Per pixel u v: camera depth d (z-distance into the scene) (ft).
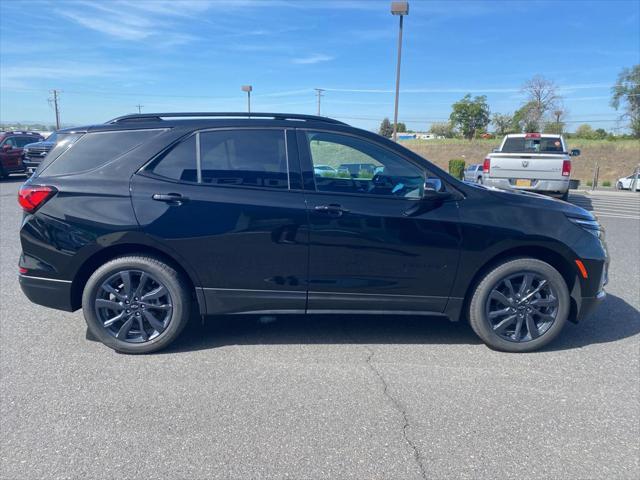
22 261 12.10
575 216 12.60
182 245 11.74
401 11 60.80
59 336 13.33
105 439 8.78
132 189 11.70
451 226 12.00
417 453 8.49
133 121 12.41
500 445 8.73
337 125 12.36
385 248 12.00
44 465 8.07
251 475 7.89
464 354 12.53
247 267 12.00
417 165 12.26
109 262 11.92
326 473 7.96
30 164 62.54
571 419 9.57
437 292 12.37
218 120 12.23
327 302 12.33
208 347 12.75
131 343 12.17
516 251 12.56
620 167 115.85
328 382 10.94
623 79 177.06
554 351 12.76
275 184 11.94
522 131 186.70
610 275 20.27
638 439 8.95
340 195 11.96
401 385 10.84
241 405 9.95
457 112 215.72
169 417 9.48
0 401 9.99
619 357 12.41
